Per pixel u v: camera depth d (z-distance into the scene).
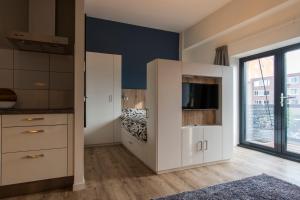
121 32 4.80
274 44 3.24
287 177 2.49
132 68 4.93
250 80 4.14
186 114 2.95
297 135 3.31
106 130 4.19
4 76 2.32
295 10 2.86
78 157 2.14
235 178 2.46
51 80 2.51
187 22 4.71
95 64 4.10
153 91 2.68
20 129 1.94
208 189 2.14
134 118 3.62
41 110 2.00
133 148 3.48
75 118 2.13
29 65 2.42
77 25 2.11
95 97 4.09
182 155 2.75
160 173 2.62
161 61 2.61
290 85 3.38
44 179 2.05
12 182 1.94
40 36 2.04
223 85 3.07
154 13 4.25
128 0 3.72
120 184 2.29
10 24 2.43
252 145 4.01
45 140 2.04
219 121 3.10
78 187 2.13
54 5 2.43
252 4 3.21
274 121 3.59
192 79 2.97
